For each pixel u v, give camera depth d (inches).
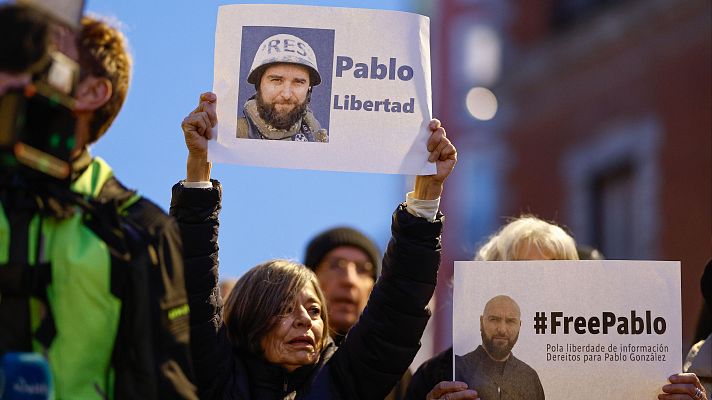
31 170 287.9
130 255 293.9
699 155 1286.9
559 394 379.6
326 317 415.2
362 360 388.2
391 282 384.2
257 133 374.0
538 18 1501.0
